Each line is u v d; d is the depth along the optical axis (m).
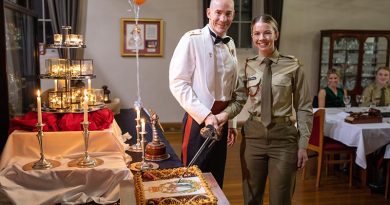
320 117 3.64
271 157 2.17
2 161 1.92
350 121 3.67
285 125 2.12
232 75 2.10
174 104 6.21
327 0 6.43
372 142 3.49
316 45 6.52
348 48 6.32
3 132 2.16
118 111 3.95
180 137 5.72
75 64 2.45
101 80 5.92
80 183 1.83
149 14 5.91
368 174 3.81
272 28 2.07
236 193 3.54
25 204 1.72
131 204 1.38
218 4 1.94
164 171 1.59
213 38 2.02
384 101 4.64
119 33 5.87
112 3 5.77
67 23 5.58
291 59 2.14
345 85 6.41
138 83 5.96
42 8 5.70
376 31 6.32
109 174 1.83
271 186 2.18
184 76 1.98
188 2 5.99
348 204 3.37
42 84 5.45
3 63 2.14
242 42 6.59
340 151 3.74
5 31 2.15
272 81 2.10
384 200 3.46
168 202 1.30
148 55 5.99
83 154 2.04
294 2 6.34
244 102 2.22
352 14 6.55
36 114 2.30
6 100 2.17
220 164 2.11
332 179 3.99
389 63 6.48
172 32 6.02
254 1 6.51
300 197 3.50
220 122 1.93
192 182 1.49
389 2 6.63
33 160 1.97
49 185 1.80
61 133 2.07
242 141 2.28
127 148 2.37
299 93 2.15
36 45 2.95
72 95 2.38
